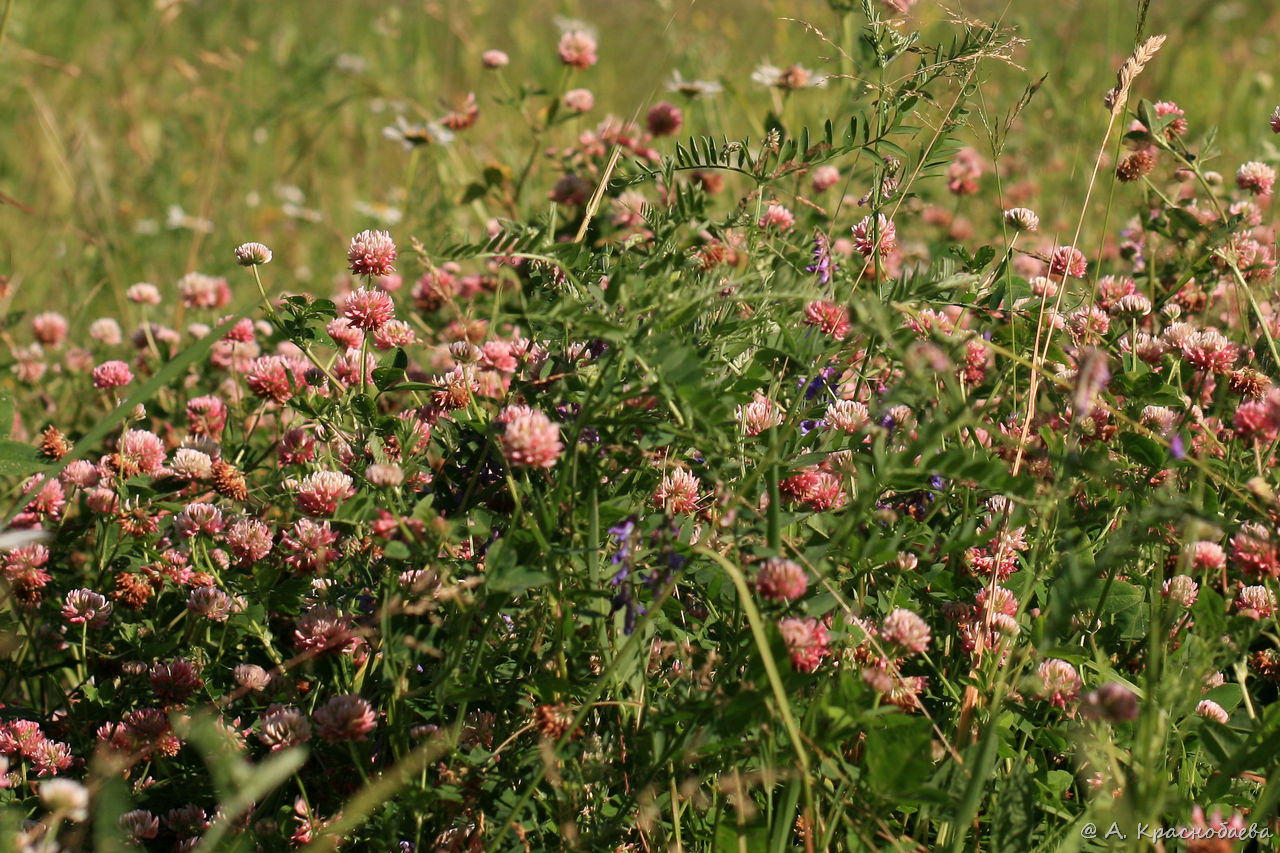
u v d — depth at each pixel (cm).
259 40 868
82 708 255
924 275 257
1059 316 290
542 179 519
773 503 208
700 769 218
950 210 550
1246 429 242
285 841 215
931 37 451
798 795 201
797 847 215
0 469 275
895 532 222
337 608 244
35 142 703
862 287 280
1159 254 374
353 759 218
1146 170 328
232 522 269
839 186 441
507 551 204
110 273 494
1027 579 234
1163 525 235
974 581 252
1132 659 242
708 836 215
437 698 211
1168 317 328
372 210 591
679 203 260
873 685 202
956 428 249
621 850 215
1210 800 208
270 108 681
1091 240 484
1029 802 204
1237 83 679
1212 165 557
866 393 287
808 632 202
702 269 257
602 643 216
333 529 249
